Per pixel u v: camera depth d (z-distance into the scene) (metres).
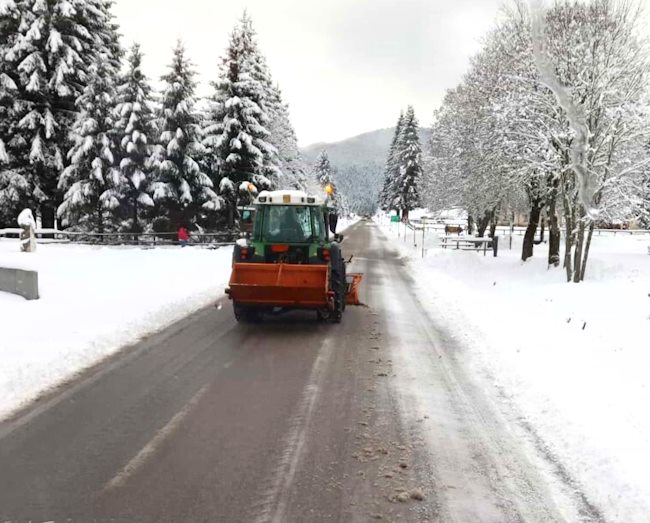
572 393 5.84
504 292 14.55
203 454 4.45
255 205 10.51
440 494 3.88
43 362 6.70
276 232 10.33
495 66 22.19
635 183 15.70
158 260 20.62
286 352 7.88
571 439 4.73
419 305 12.28
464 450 4.61
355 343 8.50
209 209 31.02
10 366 6.43
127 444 4.62
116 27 33.81
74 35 29.56
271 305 9.29
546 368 6.82
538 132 15.02
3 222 29.67
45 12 28.09
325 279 9.14
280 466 4.26
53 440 4.67
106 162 27.62
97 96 27.09
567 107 14.20
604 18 14.23
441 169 36.56
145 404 5.60
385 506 3.70
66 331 8.35
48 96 28.77
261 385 6.32
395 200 77.94
